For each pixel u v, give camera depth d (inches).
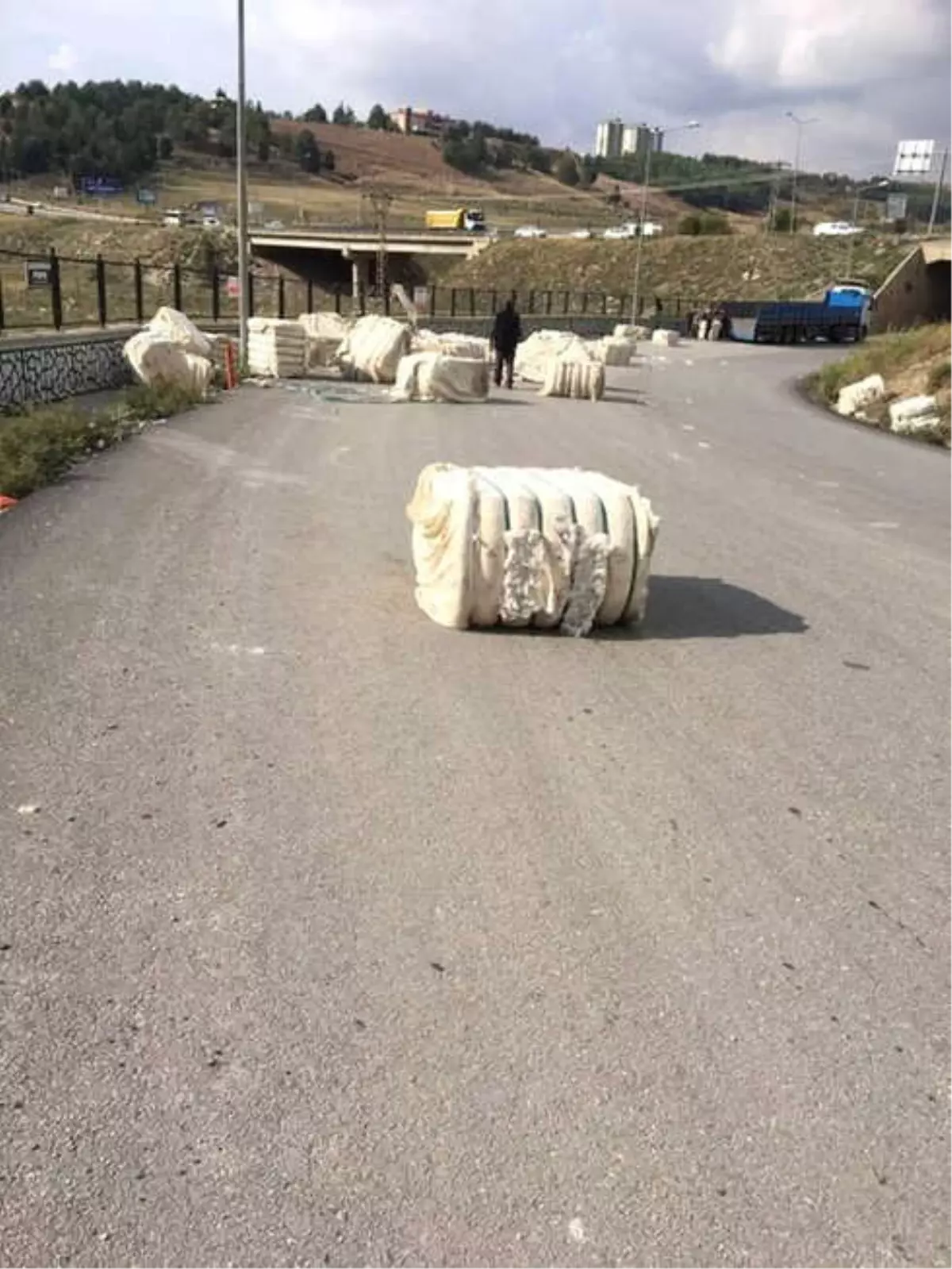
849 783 207.8
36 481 435.5
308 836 176.1
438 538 283.0
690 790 200.7
